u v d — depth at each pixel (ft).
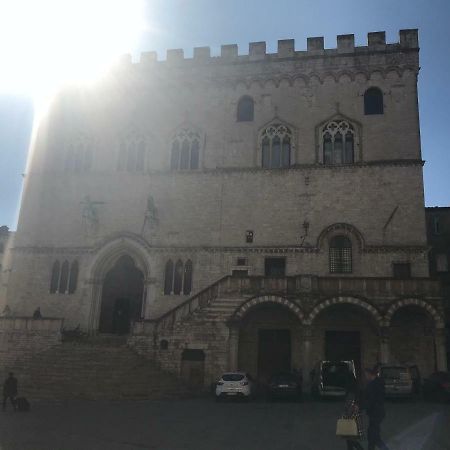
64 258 157.48
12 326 141.08
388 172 146.82
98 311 153.17
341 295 123.44
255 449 55.47
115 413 85.30
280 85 160.76
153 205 153.79
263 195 152.05
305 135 155.02
